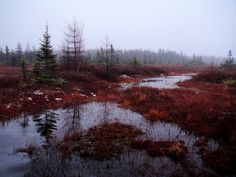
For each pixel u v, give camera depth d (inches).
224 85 1170.0
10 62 2406.5
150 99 797.9
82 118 596.1
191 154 382.6
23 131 491.5
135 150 398.3
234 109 641.0
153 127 526.9
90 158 366.6
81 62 1459.2
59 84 982.4
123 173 323.9
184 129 513.0
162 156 375.6
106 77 1369.3
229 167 332.5
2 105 661.9
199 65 4197.8
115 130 485.7
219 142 431.5
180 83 1290.6
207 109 645.3
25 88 888.3
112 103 784.9
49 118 590.9
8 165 343.3
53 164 346.6
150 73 1985.7
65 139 440.1
